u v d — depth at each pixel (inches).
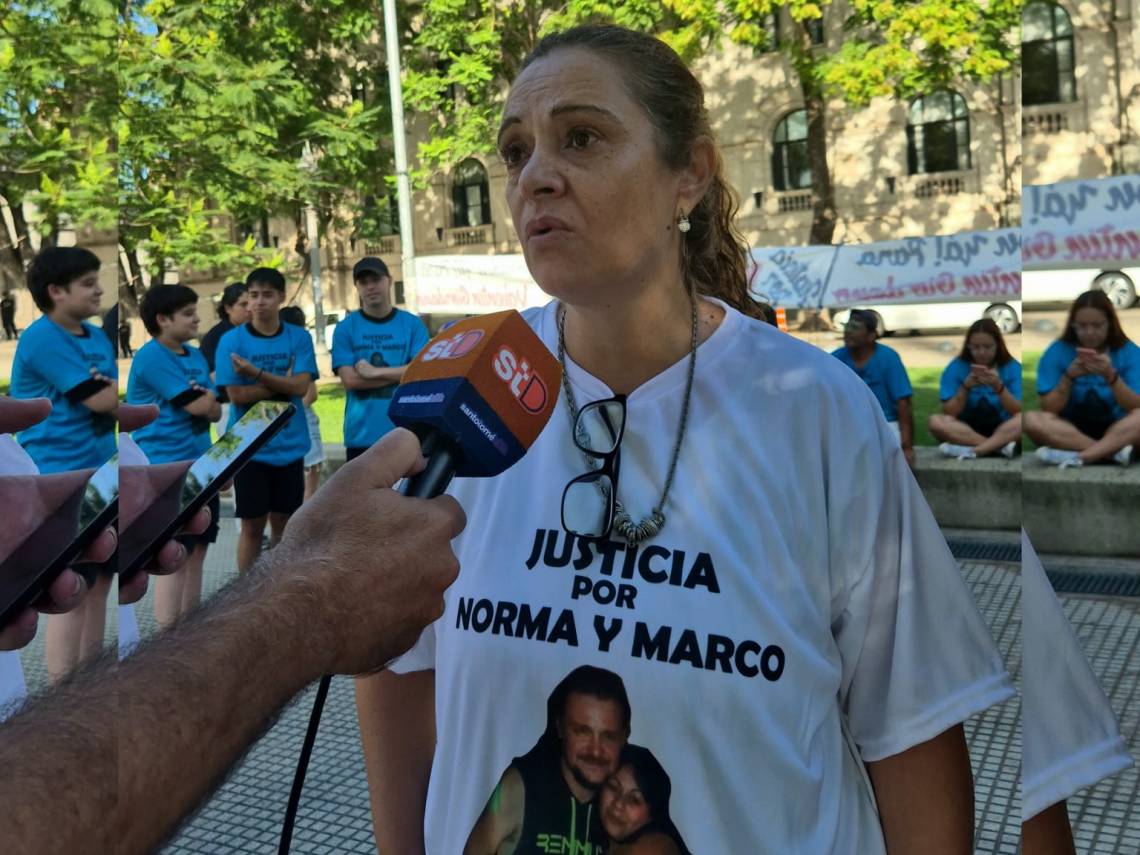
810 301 249.9
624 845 36.3
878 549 39.1
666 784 35.9
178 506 39.9
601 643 36.9
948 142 453.1
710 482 37.8
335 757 119.6
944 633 38.9
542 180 36.9
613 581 37.5
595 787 36.8
